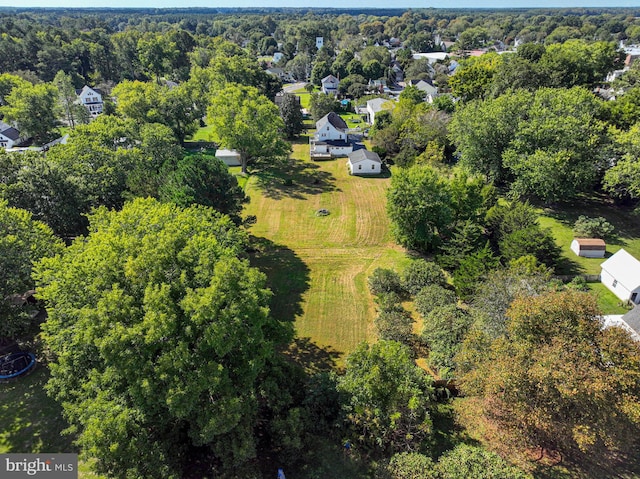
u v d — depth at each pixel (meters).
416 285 35.66
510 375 19.27
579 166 46.78
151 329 17.70
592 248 40.81
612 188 47.97
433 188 39.84
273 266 40.31
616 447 20.56
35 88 78.69
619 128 55.28
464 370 23.64
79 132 45.97
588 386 17.83
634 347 19.34
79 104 86.94
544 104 51.44
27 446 22.08
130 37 136.12
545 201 52.16
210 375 18.64
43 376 26.73
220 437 19.58
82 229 37.44
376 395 21.50
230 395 19.44
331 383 23.77
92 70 128.88
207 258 21.16
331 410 22.80
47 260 22.73
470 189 40.94
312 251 43.12
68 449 21.98
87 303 20.45
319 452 21.81
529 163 46.38
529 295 24.83
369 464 21.28
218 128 59.34
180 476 19.70
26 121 74.69
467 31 187.62
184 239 22.81
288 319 33.00
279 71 142.75
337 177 62.81
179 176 37.59
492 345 21.61
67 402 20.39
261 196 56.25
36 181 34.78
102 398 18.78
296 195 56.53
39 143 77.94
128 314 19.06
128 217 26.16
